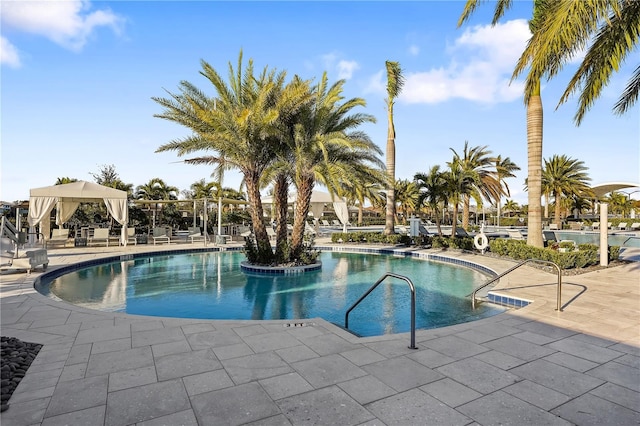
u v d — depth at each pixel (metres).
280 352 3.68
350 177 10.44
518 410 2.55
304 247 11.77
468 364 3.39
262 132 10.00
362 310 6.75
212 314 6.55
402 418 2.44
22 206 17.95
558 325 4.65
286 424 2.36
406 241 16.81
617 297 6.25
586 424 2.38
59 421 2.38
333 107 11.27
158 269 11.27
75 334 4.27
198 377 3.09
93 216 23.92
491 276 9.90
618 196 46.88
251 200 11.10
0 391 2.75
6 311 5.30
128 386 2.90
